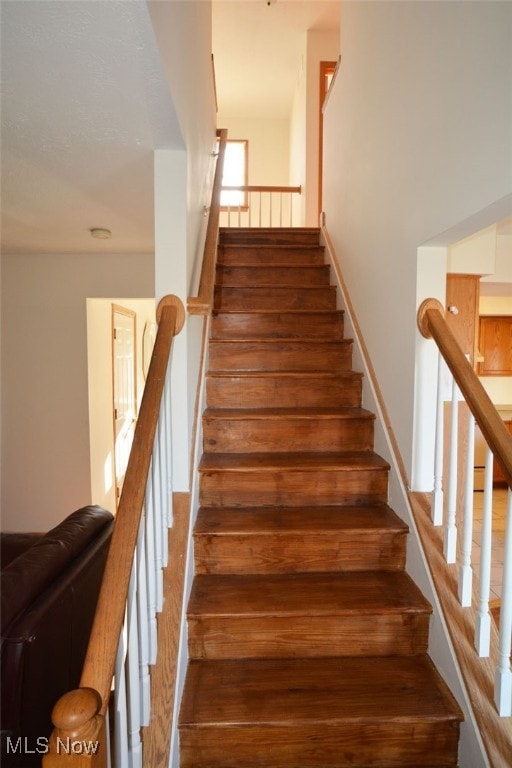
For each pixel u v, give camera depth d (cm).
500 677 128
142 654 115
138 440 119
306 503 205
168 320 156
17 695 131
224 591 170
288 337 288
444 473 251
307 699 142
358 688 147
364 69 254
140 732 115
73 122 141
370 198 243
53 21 96
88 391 352
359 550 184
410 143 186
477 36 135
